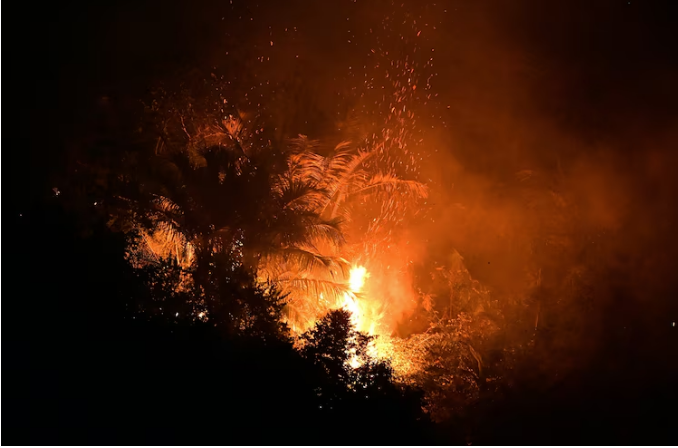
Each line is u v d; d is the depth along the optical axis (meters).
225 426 7.89
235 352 9.12
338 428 8.77
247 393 8.48
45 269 9.45
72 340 8.38
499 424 13.41
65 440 7.01
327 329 10.45
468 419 13.55
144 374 8.16
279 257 13.86
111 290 9.51
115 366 8.14
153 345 8.66
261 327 10.45
